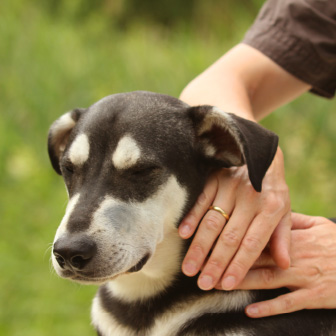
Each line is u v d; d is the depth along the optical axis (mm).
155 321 2730
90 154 2609
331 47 3301
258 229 2492
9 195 5504
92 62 6945
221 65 3316
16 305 4441
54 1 9703
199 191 2691
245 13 8555
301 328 2559
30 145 6094
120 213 2479
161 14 10703
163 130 2631
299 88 3430
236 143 2656
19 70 6719
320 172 5949
